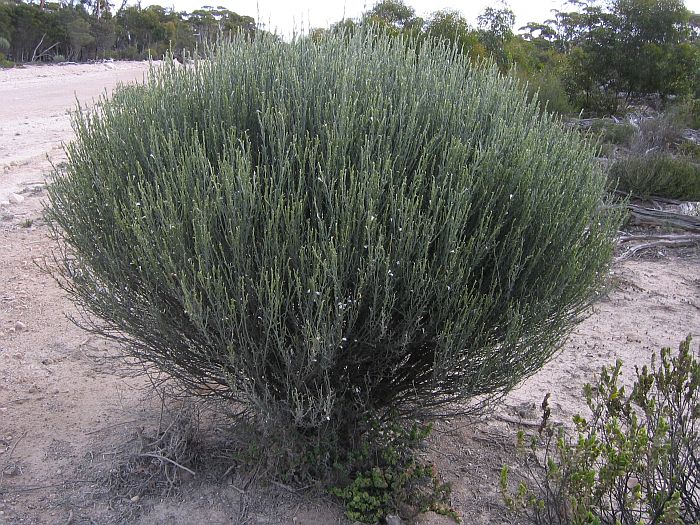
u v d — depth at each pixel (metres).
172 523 2.78
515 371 2.57
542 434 3.46
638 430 2.41
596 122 12.94
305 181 2.48
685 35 18.34
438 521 2.81
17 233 6.41
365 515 2.78
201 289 2.42
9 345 4.28
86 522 2.77
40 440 3.31
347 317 2.40
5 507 2.82
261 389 2.56
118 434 3.36
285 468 2.93
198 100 2.87
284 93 2.75
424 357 2.64
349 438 2.89
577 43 20.25
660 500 2.26
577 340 4.79
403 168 2.51
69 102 15.84
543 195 2.57
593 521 2.07
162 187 2.56
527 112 3.11
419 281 2.35
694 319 5.18
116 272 2.60
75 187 2.81
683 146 11.59
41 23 41.59
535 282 2.56
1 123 12.48
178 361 2.72
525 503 2.78
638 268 6.36
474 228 2.55
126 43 46.59
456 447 3.39
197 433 3.20
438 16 11.03
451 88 2.88
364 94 2.77
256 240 2.43
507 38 16.66
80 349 4.28
